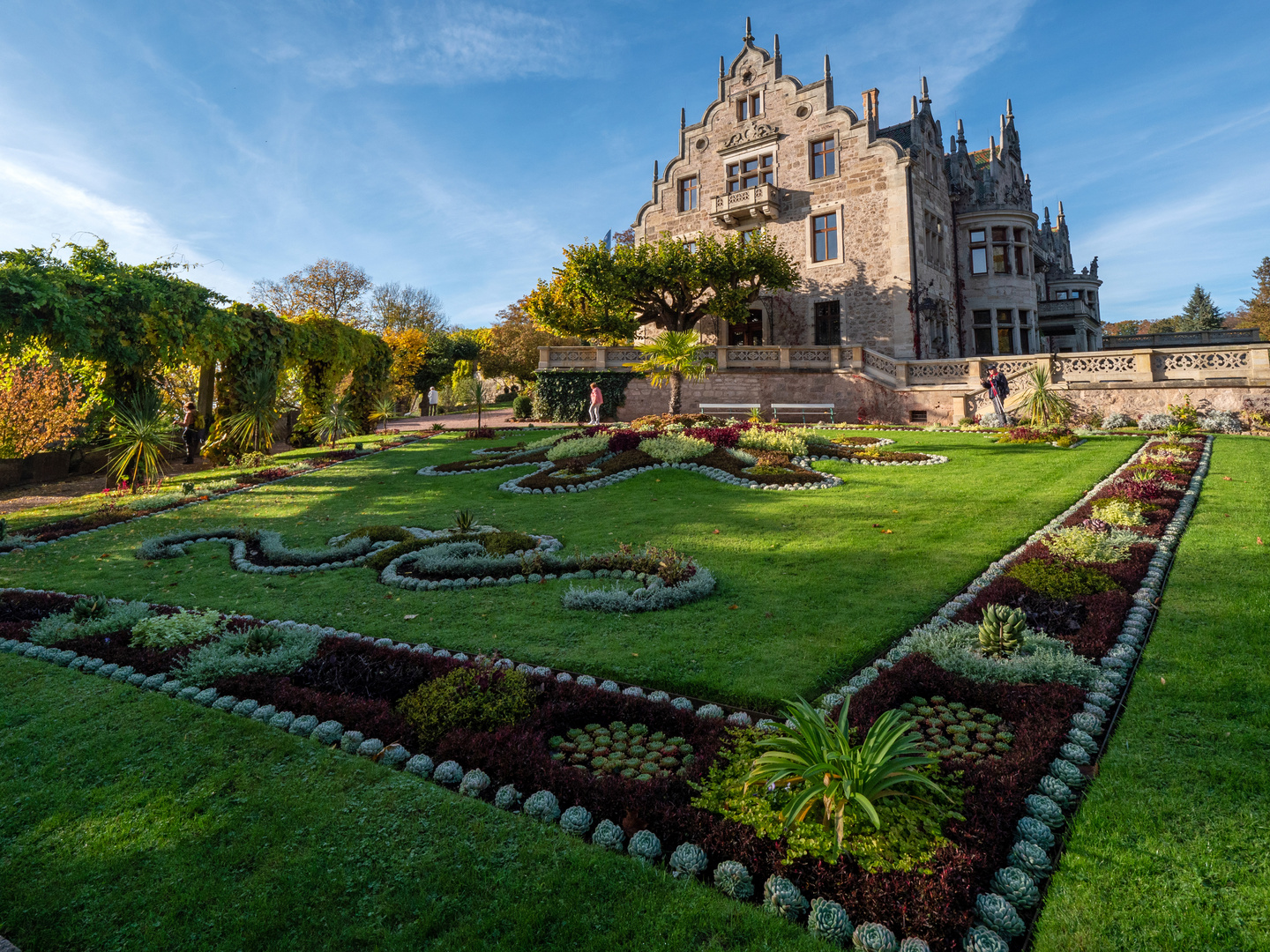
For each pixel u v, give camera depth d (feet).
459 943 9.70
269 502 48.44
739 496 41.73
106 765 14.85
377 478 55.72
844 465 49.24
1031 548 26.71
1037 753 12.85
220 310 63.67
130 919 10.57
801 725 12.25
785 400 90.33
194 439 72.54
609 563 28.37
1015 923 9.29
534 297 100.94
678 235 117.80
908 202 96.43
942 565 26.20
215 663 19.10
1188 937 8.86
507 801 12.80
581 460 53.01
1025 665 16.47
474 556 30.40
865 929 9.34
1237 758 12.45
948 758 13.53
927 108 107.14
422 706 15.97
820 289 103.91
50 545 38.06
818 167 104.83
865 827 11.05
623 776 13.53
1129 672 16.44
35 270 49.62
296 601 26.63
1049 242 160.25
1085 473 40.81
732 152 111.75
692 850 11.01
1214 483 35.50
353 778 13.85
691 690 17.29
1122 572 22.50
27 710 17.61
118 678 19.42
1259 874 9.78
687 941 9.46
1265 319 156.56
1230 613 18.89
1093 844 10.68
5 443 62.39
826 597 23.52
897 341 96.63
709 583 24.95
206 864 11.66
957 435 60.13
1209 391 63.36
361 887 10.93
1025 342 112.06
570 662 19.43
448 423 109.19
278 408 77.36
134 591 29.07
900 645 19.08
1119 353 68.74
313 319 82.64
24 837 12.59
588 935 9.68
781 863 10.48
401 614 24.40
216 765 14.61
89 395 64.49
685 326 104.42
